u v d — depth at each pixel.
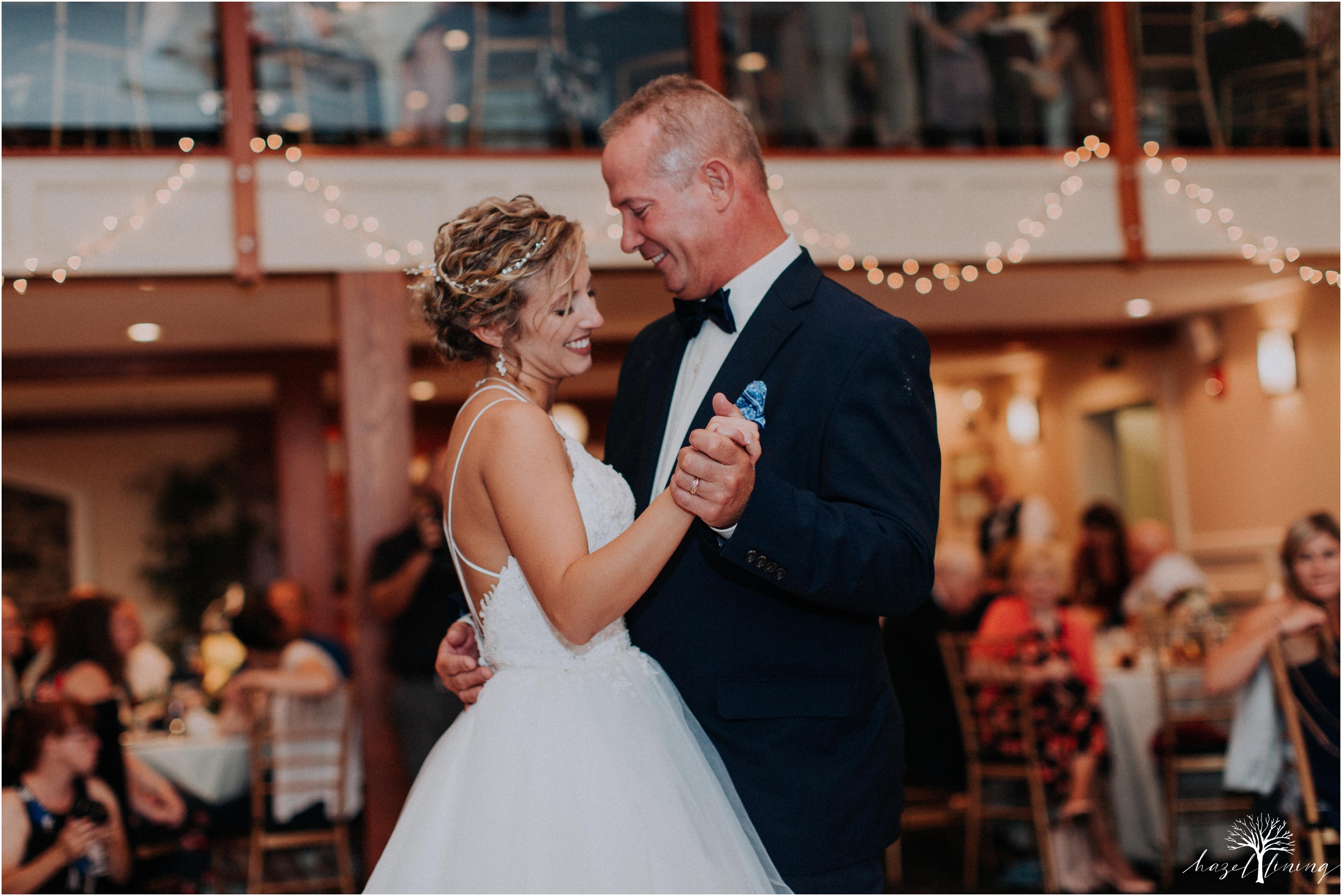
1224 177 5.90
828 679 1.71
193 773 4.59
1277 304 6.93
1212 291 6.91
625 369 2.13
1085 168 5.79
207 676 5.75
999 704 4.66
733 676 1.71
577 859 1.58
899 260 5.58
